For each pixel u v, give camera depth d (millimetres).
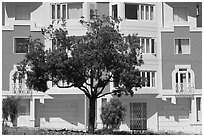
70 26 48438
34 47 35281
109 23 36219
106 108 43281
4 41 49156
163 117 50281
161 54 50156
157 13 50469
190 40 50719
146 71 49344
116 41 34719
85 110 48688
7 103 44125
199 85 50438
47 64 34156
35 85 35375
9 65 49000
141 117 49562
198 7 52312
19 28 49156
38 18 50125
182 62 50531
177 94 49969
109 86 48438
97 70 35719
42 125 49094
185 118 50625
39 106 49375
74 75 34281
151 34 49812
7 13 50375
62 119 49188
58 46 35031
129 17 49344
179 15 51812
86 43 34250
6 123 48250
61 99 49156
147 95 49188
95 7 49188
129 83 34812
